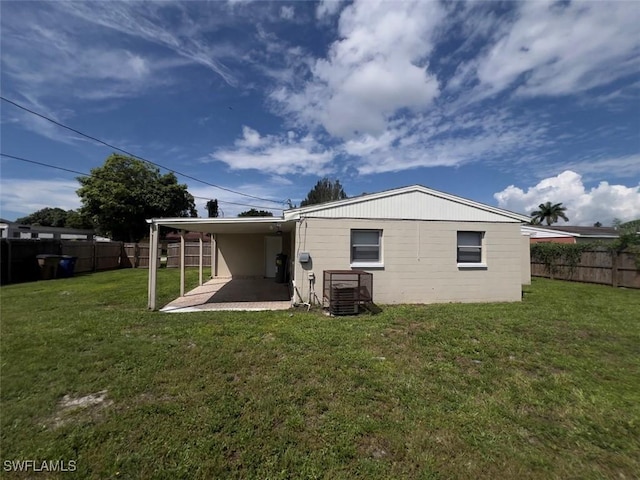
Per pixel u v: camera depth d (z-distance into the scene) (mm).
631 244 12477
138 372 3861
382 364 4172
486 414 2998
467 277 9164
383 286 8758
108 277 14562
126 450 2445
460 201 9188
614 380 3809
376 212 8750
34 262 13875
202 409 3020
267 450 2445
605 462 2393
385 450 2482
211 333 5535
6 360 4195
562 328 5973
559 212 49469
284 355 4488
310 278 8328
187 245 20750
